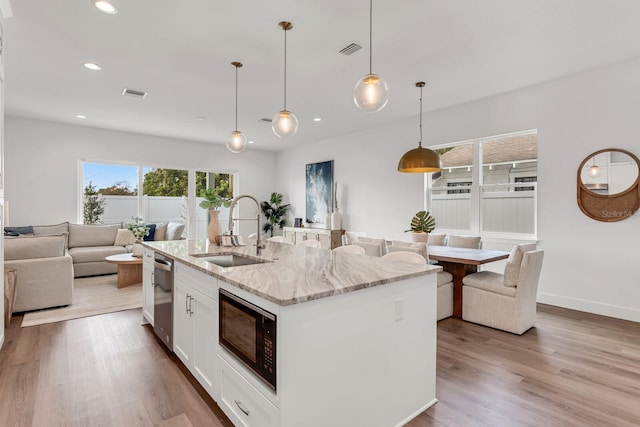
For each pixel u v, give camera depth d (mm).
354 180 6727
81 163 6387
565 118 3992
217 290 1911
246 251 2807
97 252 5699
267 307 1478
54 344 2924
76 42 3090
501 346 2926
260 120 5789
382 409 1786
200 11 2596
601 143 3736
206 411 1977
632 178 3537
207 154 7832
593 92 3785
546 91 4141
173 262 2559
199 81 4023
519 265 3203
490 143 4988
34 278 3783
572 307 3965
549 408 2016
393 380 1841
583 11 2617
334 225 6730
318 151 7598
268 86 4195
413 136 5656
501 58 3453
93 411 1968
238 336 1707
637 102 3508
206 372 2074
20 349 2816
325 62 3508
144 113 5395
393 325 1838
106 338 3064
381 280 1729
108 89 4309
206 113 5379
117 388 2217
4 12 2564
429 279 2053
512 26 2832
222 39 3031
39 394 2141
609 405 2045
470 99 4746
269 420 1471
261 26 2811
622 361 2629
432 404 2059
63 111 5309
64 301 3957
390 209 6070
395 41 3076
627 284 3596
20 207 5777
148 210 7141
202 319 2107
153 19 2707
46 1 2469
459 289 3734
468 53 3330
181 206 7543
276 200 8531
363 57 3395
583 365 2562
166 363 2574
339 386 1596
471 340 3064
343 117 5645
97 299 4324
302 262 2242
